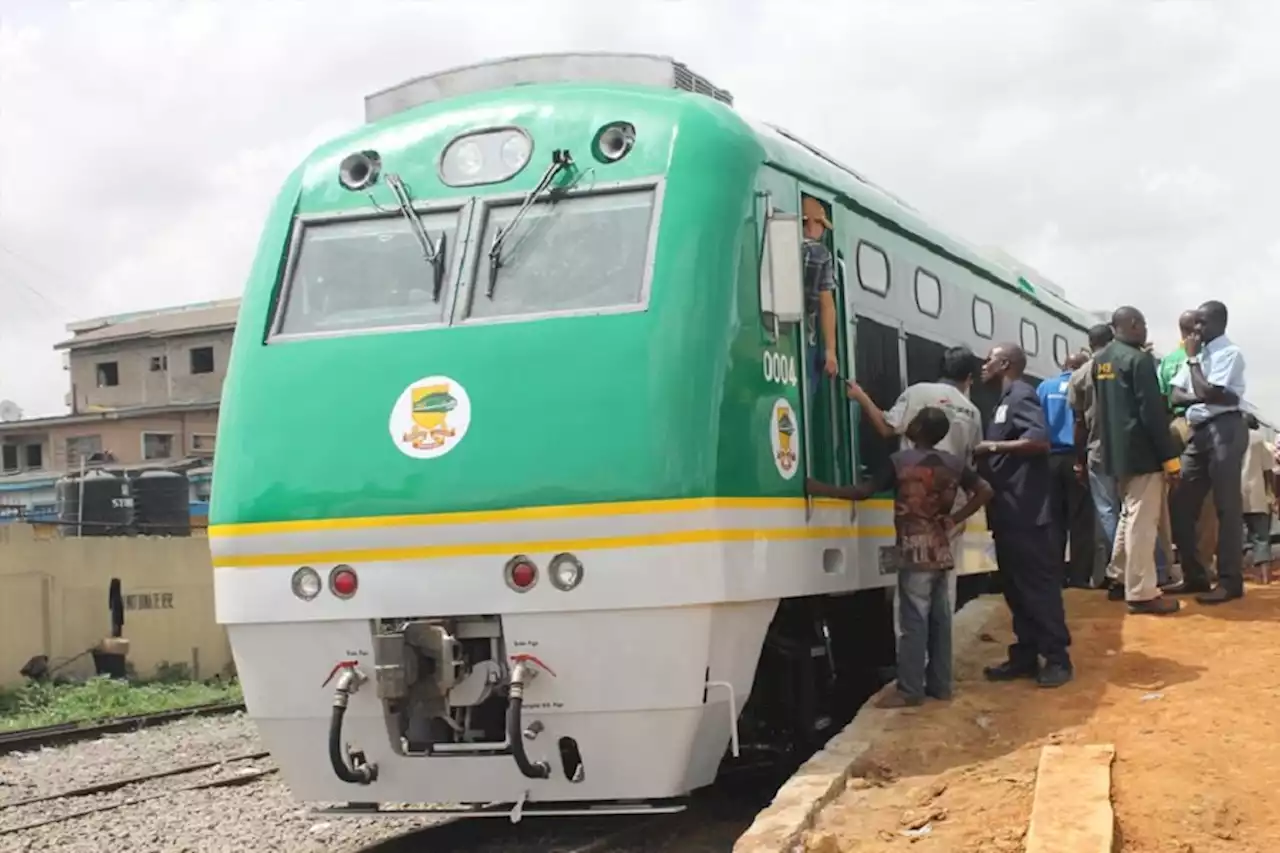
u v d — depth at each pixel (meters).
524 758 6.40
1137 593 9.42
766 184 7.33
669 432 6.39
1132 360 9.21
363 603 6.64
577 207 6.99
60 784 11.27
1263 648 8.26
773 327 7.16
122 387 40.94
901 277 9.57
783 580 7.03
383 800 6.90
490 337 6.71
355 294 7.18
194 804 9.79
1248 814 5.68
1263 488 11.68
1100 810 5.67
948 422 7.83
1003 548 8.14
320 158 7.63
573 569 6.38
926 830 5.86
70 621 20.44
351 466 6.71
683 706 6.44
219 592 6.97
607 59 7.78
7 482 33.84
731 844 7.30
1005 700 7.79
